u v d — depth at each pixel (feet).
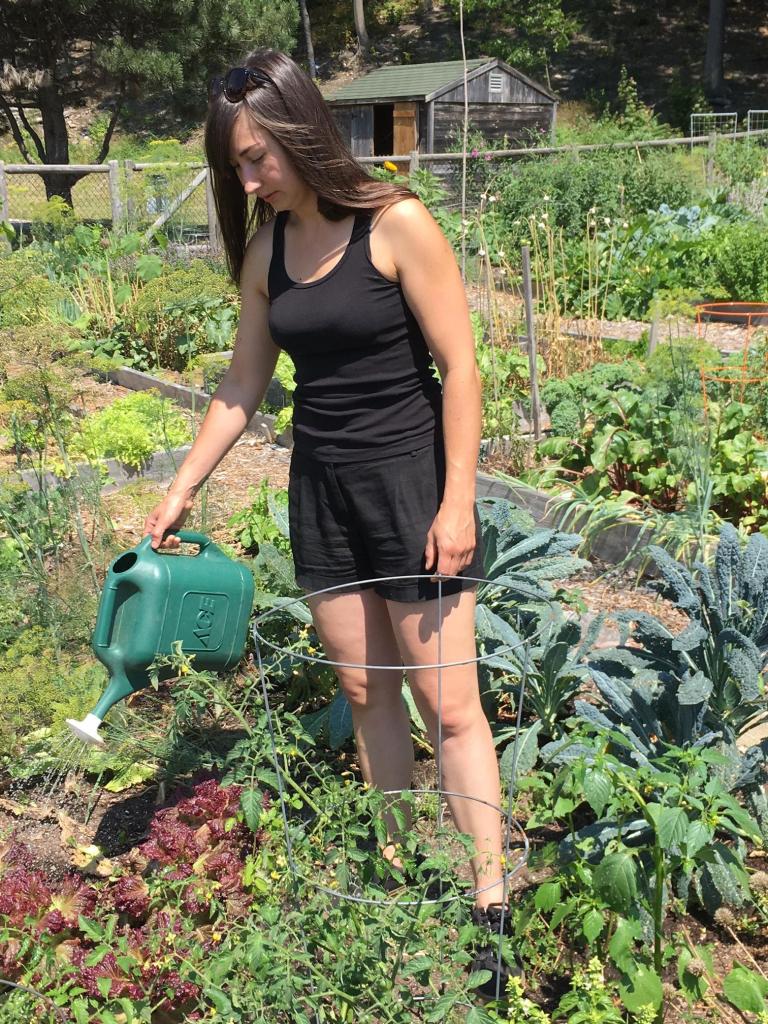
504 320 26.27
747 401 19.51
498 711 11.66
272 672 11.23
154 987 7.20
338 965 6.50
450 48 117.08
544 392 19.75
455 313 7.32
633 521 15.64
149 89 67.05
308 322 7.36
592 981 6.98
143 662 8.37
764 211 47.93
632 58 116.06
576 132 71.77
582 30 120.98
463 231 25.63
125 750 10.85
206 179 41.22
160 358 29.73
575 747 8.82
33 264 31.58
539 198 45.06
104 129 106.01
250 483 20.10
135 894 8.02
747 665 8.83
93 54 65.05
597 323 28.58
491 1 109.81
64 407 15.51
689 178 49.98
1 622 12.55
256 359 8.39
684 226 43.91
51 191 64.85
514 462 19.74
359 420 7.52
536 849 9.34
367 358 7.40
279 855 7.59
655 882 7.98
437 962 6.70
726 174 53.26
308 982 6.47
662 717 9.48
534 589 11.10
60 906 7.95
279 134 6.88
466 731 8.11
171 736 10.37
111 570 8.45
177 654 7.84
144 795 10.68
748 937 8.50
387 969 6.80
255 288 8.02
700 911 8.77
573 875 7.53
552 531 11.68
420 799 9.35
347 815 7.05
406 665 8.07
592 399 18.83
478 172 53.16
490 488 18.12
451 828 9.52
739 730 9.74
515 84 68.44
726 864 8.42
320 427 7.68
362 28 120.57
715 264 38.50
